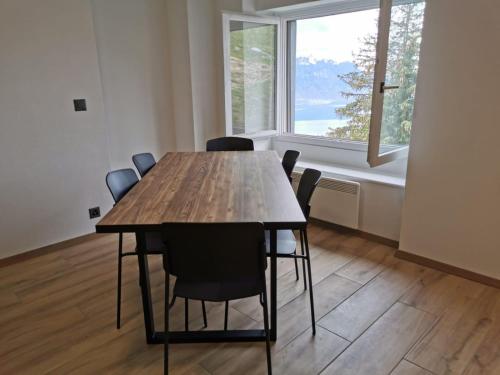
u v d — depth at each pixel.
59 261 2.96
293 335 2.05
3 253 2.89
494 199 2.37
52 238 3.13
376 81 2.53
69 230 3.22
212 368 1.83
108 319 2.23
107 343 2.03
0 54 2.66
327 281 2.58
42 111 2.91
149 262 2.91
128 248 3.16
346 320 2.16
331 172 3.44
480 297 2.36
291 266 2.79
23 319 2.24
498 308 2.25
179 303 2.38
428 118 2.53
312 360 1.87
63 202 3.15
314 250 3.05
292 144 4.20
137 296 2.47
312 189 1.97
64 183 3.13
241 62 3.89
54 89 2.95
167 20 3.72
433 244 2.71
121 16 3.39
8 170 2.82
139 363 1.88
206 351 1.95
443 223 2.62
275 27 3.97
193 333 2.04
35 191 2.98
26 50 2.77
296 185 3.63
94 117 3.21
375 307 2.28
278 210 1.67
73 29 2.96
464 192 2.48
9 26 2.67
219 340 2.00
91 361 1.90
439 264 2.70
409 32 2.66
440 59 2.40
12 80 2.74
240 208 1.70
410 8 2.61
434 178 2.60
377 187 3.09
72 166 3.15
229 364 1.86
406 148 3.03
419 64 2.49
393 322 2.14
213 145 3.34
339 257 2.93
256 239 1.48
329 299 2.37
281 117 4.29
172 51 3.77
